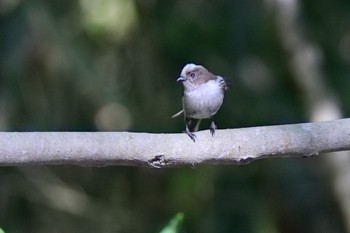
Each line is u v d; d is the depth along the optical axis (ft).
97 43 38.55
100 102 37.73
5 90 36.22
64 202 39.81
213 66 39.34
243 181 39.86
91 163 17.71
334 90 40.70
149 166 17.92
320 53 38.99
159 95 39.34
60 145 17.35
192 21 39.42
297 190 40.09
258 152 18.08
